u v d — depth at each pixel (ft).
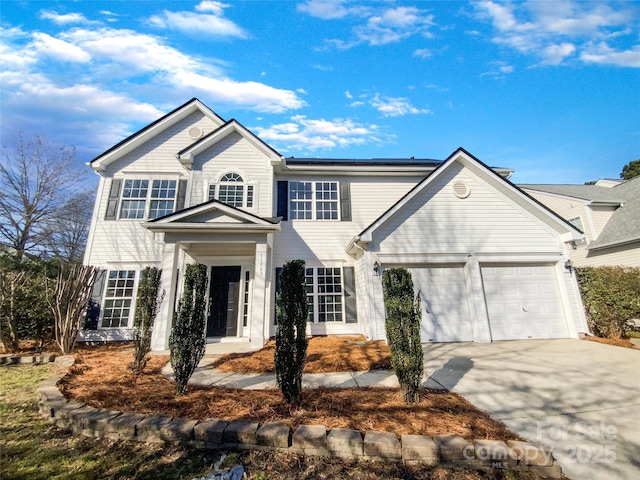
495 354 23.50
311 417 11.82
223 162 36.11
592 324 30.89
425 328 29.37
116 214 36.06
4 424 12.04
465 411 12.71
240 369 19.86
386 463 9.38
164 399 13.75
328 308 34.99
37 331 27.30
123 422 10.91
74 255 77.41
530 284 31.01
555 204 57.57
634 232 42.65
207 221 28.45
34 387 16.69
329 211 38.32
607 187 62.18
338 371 19.31
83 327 31.91
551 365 20.20
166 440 10.50
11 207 63.93
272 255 35.53
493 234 31.50
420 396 14.56
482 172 32.48
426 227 31.32
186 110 40.63
